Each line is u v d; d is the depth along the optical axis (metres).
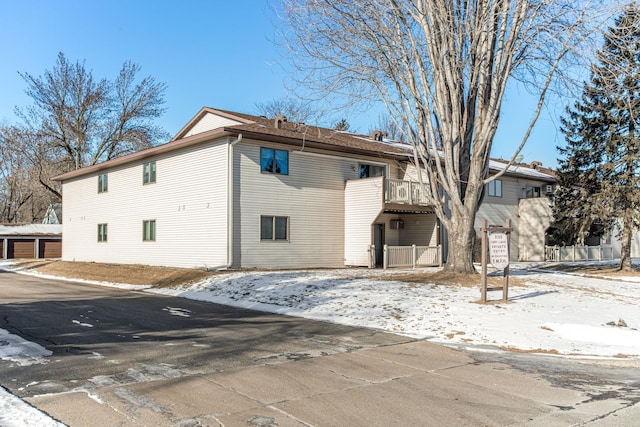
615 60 15.26
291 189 22.69
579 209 27.03
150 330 10.09
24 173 53.72
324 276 17.73
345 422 5.03
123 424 4.86
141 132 44.12
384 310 11.84
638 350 8.70
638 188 24.42
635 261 34.22
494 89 15.47
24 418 4.91
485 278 12.58
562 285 17.31
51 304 14.05
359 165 25.56
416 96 16.06
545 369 7.40
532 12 14.35
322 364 7.42
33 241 42.81
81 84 42.59
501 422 5.13
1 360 7.39
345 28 15.11
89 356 7.71
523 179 35.19
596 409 5.59
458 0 15.31
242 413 5.24
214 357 7.75
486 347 8.83
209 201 21.55
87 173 30.62
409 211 24.88
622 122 24.94
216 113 27.16
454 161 16.44
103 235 28.98
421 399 5.84
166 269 22.03
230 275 18.45
